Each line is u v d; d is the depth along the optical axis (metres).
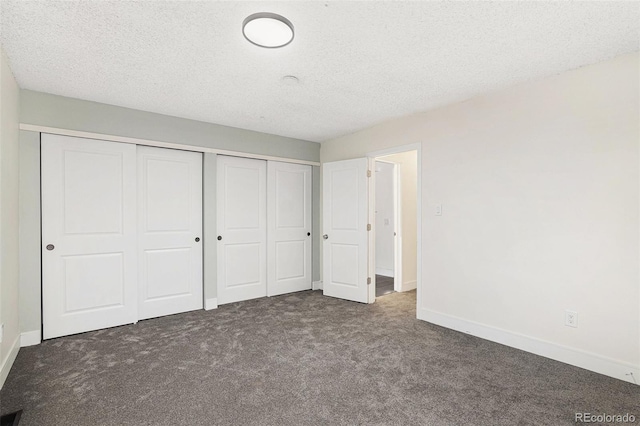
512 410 1.89
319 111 3.50
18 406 1.92
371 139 4.14
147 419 1.82
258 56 2.29
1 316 2.18
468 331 3.10
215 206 3.98
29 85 2.77
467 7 1.74
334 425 1.76
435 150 3.39
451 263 3.25
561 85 2.52
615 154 2.27
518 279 2.77
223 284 4.12
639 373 2.17
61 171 3.03
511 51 2.21
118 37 2.04
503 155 2.86
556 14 1.80
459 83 2.75
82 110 3.11
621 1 1.69
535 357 2.59
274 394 2.07
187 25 1.91
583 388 2.13
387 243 6.26
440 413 1.87
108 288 3.27
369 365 2.46
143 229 3.54
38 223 2.89
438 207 3.36
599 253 2.34
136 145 3.47
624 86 2.24
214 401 1.99
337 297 4.45
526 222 2.72
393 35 2.02
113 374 2.31
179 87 2.84
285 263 4.69
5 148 2.31
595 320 2.36
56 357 2.59
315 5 1.72
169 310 3.70
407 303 4.20
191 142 3.78
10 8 1.73
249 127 4.13
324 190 4.64
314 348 2.77
